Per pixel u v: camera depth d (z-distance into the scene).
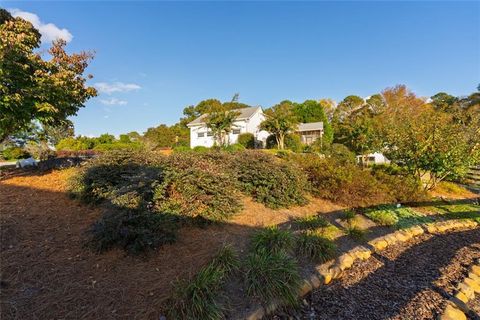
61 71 5.80
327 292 3.10
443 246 4.77
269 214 4.92
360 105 39.88
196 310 2.24
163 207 3.46
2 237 2.88
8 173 5.57
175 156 4.76
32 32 6.20
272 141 24.53
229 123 21.23
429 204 7.18
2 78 4.84
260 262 2.97
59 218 3.57
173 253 3.09
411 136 8.50
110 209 3.05
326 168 6.94
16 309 2.07
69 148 19.38
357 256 3.91
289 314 2.66
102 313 2.14
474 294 3.24
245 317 2.36
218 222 4.08
